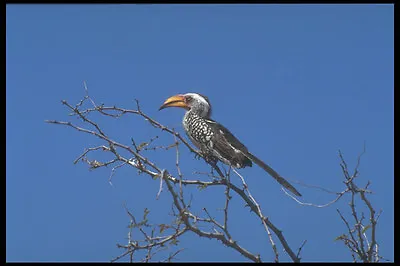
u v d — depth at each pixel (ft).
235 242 26.63
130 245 24.88
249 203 31.30
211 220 26.63
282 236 28.50
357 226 27.48
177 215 24.98
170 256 25.02
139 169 29.12
